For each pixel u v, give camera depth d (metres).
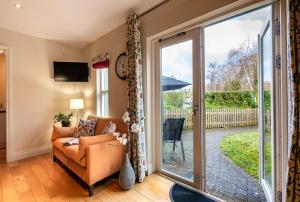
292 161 1.25
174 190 2.42
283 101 1.59
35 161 3.62
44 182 2.72
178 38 2.59
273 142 1.76
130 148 2.79
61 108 4.41
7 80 3.65
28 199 2.26
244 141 4.65
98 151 2.42
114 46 3.55
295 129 1.24
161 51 2.86
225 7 1.96
